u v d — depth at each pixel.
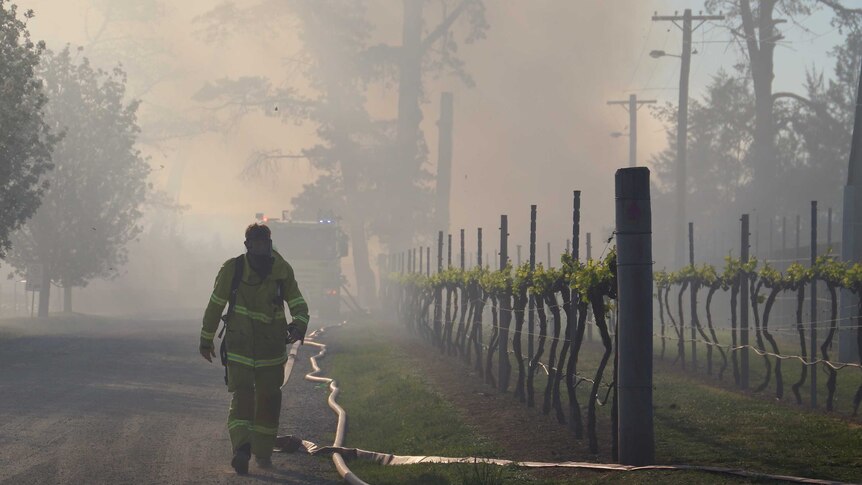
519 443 14.05
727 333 41.50
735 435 13.98
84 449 13.30
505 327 21.06
